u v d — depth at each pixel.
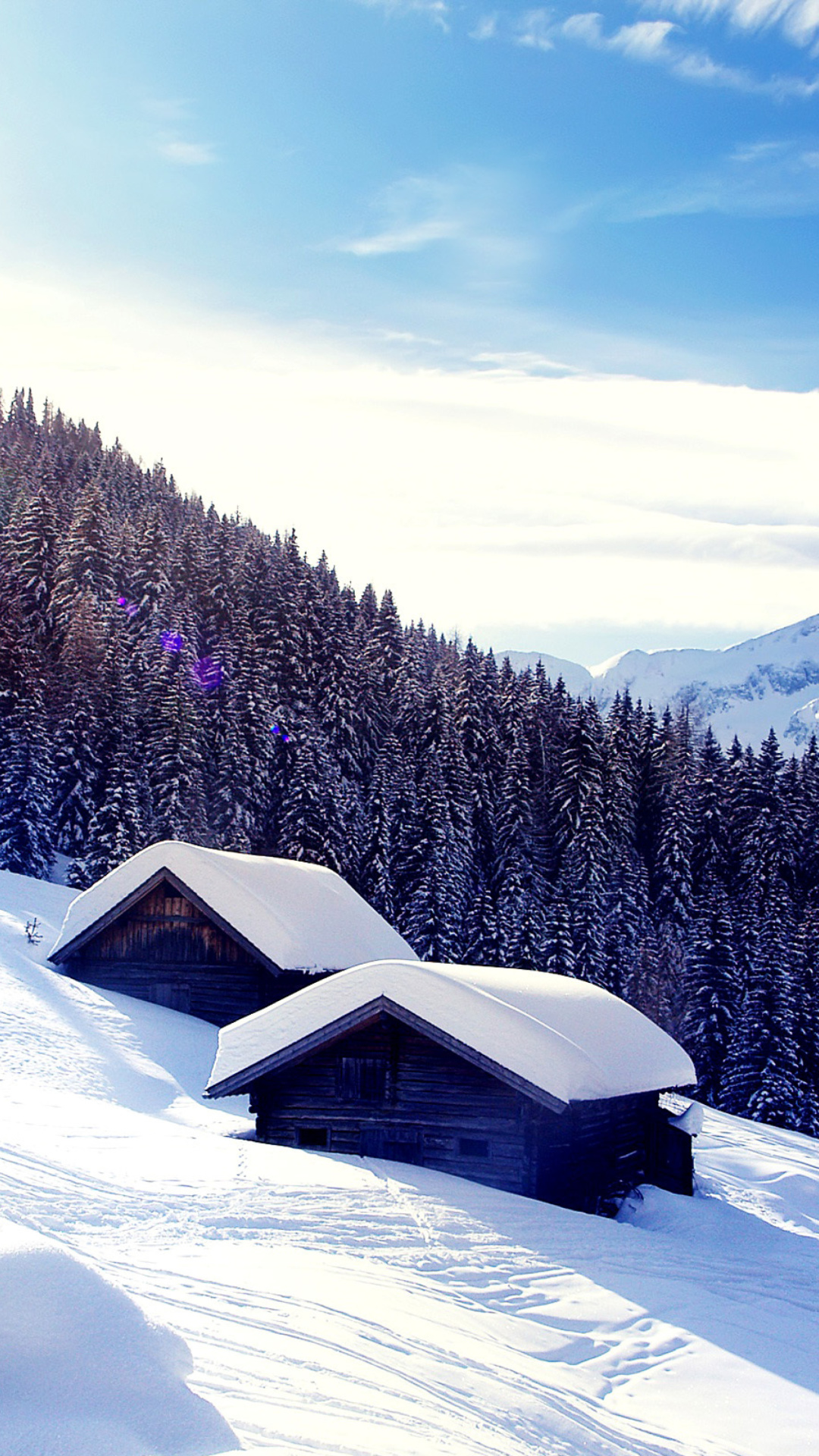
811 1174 30.52
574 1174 21.19
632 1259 17.22
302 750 64.38
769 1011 54.75
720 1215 22.55
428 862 62.50
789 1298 16.80
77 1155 16.48
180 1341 6.19
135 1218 13.76
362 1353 9.70
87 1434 5.17
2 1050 23.86
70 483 128.25
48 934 37.22
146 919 33.50
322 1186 17.58
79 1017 28.97
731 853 84.12
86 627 63.50
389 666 96.88
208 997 32.69
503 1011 20.56
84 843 56.38
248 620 81.81
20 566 72.12
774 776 84.69
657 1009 63.97
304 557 97.19
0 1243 6.06
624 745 87.69
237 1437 5.85
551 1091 19.23
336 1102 21.38
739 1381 12.94
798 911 74.12
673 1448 10.17
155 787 56.78
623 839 78.38
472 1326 12.34
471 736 81.44
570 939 62.34
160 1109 23.70
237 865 34.53
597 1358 12.84
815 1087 57.38
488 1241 16.47
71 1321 5.78
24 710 55.72
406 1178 19.23
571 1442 9.37
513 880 67.69
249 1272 12.02
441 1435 7.91
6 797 54.09
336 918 35.84
